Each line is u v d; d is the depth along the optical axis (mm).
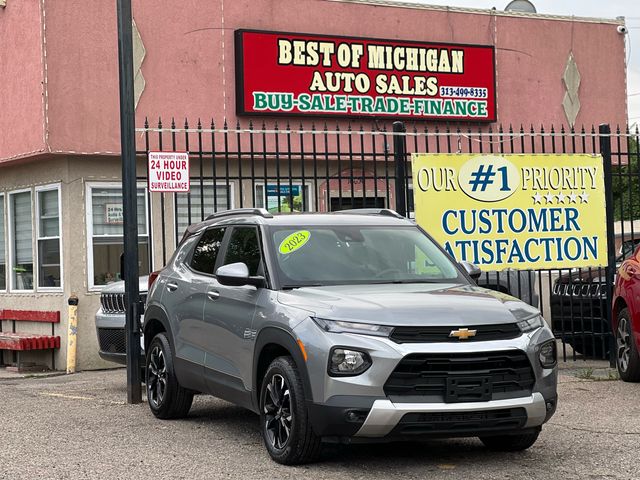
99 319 12797
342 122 18422
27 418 9750
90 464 7402
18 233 18656
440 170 12375
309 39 17891
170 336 9312
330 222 8477
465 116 19297
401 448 7832
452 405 6719
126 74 10867
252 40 17453
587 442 7922
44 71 16125
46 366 17562
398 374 6707
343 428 6727
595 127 20953
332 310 6992
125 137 10883
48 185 17359
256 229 8328
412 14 19016
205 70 17312
